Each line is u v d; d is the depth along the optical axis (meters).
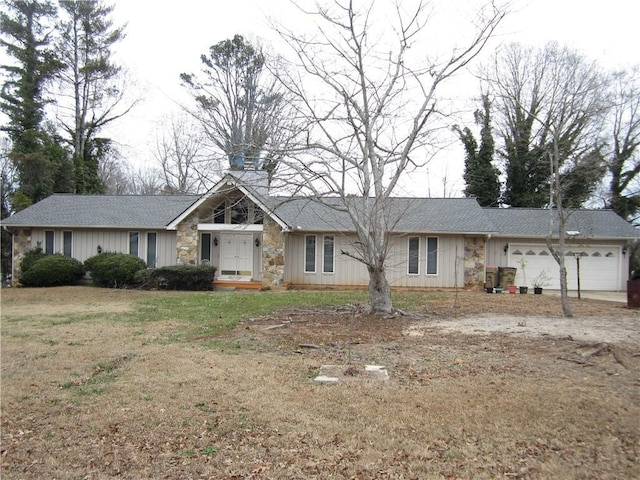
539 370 7.27
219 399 6.06
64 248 23.23
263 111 19.34
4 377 7.09
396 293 19.08
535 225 23.28
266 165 12.95
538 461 4.45
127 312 13.41
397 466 4.38
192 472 4.30
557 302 15.81
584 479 4.13
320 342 9.35
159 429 5.20
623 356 7.92
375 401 5.95
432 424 5.25
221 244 22.14
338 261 21.47
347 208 12.00
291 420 5.39
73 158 33.59
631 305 14.32
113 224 22.42
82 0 34.47
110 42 36.09
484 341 9.28
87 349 8.81
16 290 19.81
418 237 21.23
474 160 31.17
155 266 22.70
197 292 19.38
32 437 5.05
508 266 23.17
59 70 34.06
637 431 5.07
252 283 20.86
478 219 21.34
